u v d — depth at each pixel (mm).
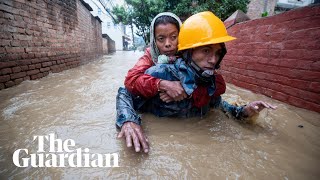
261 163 1151
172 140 1390
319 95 1888
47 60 4312
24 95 2553
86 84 3398
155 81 1522
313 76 1934
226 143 1364
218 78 1710
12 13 3094
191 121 1710
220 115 1866
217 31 1385
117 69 5828
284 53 2285
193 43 1414
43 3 4258
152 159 1177
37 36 3893
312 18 1948
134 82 1626
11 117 1798
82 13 7996
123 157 1197
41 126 1617
